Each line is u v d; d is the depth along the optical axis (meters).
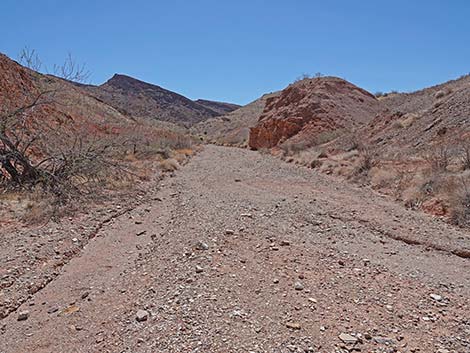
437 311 4.39
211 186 13.50
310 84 41.62
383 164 15.19
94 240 7.47
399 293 4.86
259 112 88.06
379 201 10.61
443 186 9.91
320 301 4.54
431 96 25.50
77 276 5.73
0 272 5.57
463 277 5.48
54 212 8.74
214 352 3.46
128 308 4.53
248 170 18.48
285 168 19.45
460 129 16.00
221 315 4.10
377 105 40.97
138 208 10.18
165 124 45.34
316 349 3.54
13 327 4.32
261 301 4.46
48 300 4.96
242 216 8.58
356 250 6.58
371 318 4.18
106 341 3.88
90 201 10.14
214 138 76.44
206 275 5.13
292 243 6.75
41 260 6.17
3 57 18.59
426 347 3.64
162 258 6.06
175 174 16.83
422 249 6.81
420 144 17.56
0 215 8.34
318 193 11.95
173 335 3.75
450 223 8.23
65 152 11.41
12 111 11.37
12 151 10.65
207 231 7.23
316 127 33.88
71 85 19.53
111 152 13.04
